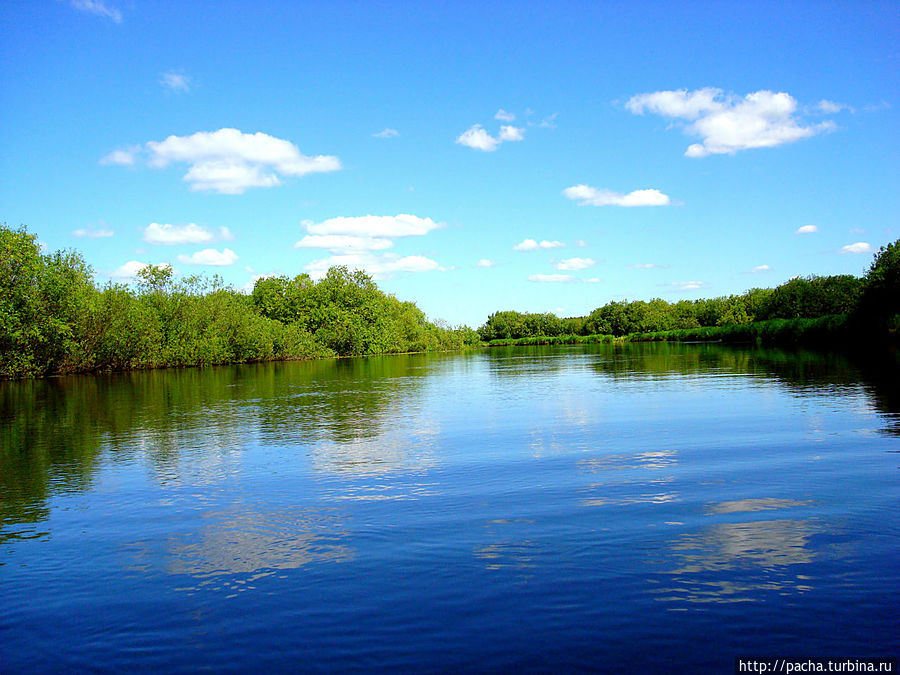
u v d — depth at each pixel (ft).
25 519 27.50
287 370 167.84
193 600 18.81
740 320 378.94
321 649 15.79
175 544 23.81
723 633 15.98
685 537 22.82
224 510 28.27
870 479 30.27
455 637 16.17
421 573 20.17
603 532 23.59
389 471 35.32
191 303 197.88
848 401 59.06
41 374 145.59
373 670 14.79
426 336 394.93
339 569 20.74
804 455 36.14
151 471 36.94
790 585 18.56
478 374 130.00
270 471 36.17
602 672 14.48
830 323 221.46
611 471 33.81
